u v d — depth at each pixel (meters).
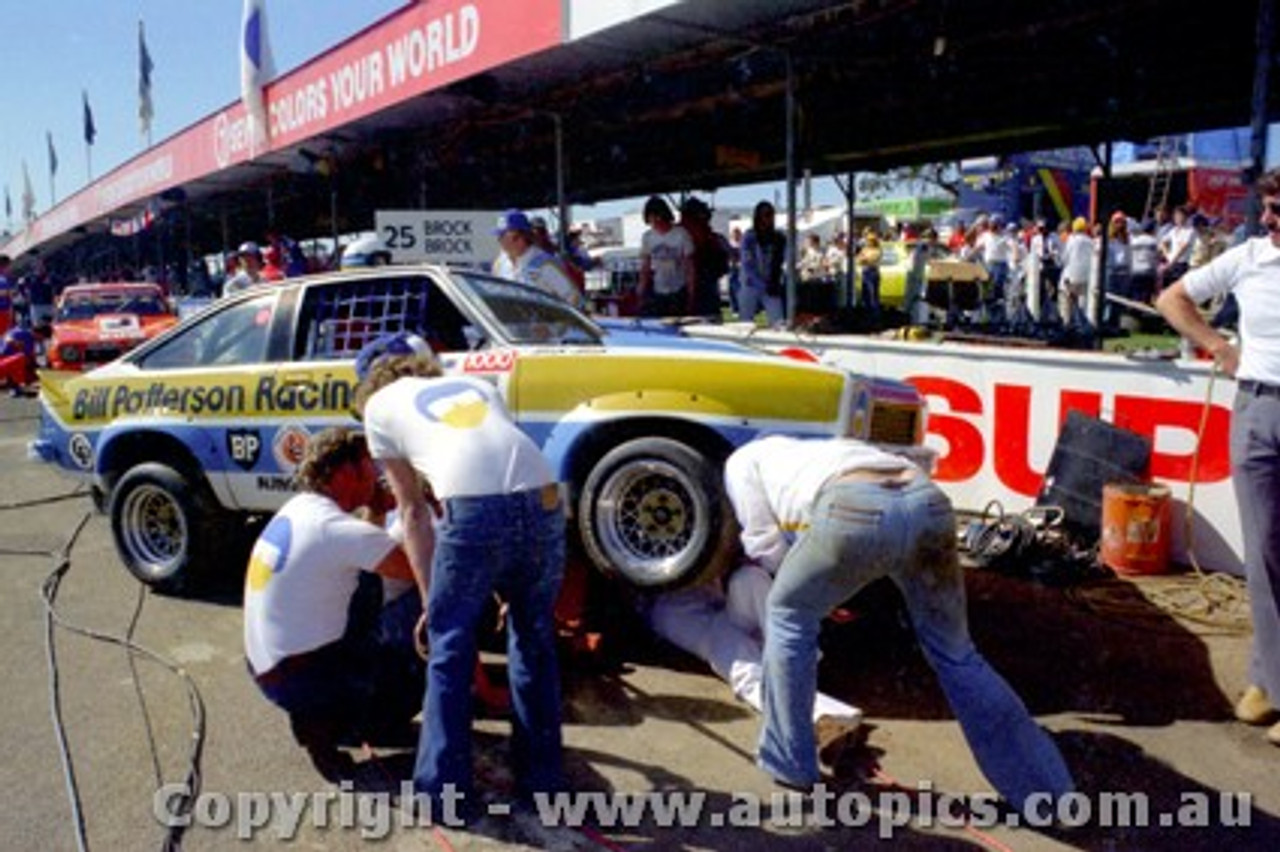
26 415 12.18
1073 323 12.62
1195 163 17.00
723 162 12.60
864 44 7.98
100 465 5.47
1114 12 7.26
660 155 13.87
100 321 13.52
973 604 4.85
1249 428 3.46
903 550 2.92
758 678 3.85
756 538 3.34
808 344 6.97
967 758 3.45
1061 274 15.41
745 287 9.43
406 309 5.01
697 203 9.42
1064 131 11.65
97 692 4.00
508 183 16.69
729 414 4.21
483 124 10.87
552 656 3.16
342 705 3.31
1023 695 3.90
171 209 20.58
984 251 16.66
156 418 5.26
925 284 13.83
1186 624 4.56
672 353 4.36
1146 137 11.64
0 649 4.46
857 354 6.69
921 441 4.70
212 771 3.40
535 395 4.45
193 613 4.96
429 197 16.84
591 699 3.91
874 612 4.39
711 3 6.70
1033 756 2.99
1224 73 9.07
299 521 3.22
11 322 15.50
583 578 4.39
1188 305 3.61
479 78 8.70
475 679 3.66
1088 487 5.48
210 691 4.03
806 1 6.71
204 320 5.42
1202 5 7.14
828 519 2.96
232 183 16.20
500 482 2.96
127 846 2.96
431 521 3.18
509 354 4.54
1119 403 5.57
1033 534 5.27
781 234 9.55
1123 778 3.30
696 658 4.27
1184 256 13.76
